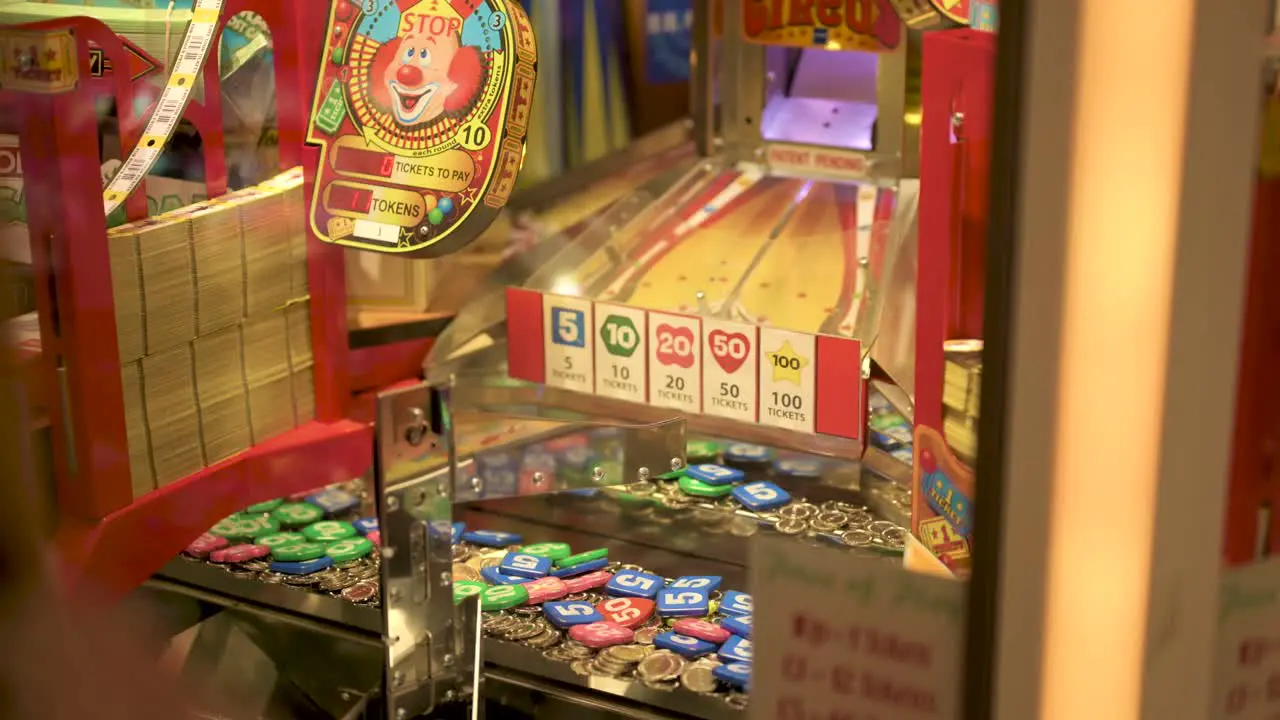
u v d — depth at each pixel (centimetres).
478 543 170
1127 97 79
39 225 140
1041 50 79
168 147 173
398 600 137
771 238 186
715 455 176
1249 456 90
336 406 180
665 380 175
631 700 139
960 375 124
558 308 180
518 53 155
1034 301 83
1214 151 80
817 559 95
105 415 146
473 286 193
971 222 126
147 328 152
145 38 166
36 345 145
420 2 160
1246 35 79
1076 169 81
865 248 179
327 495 183
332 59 165
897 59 189
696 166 209
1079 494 86
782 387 165
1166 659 89
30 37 134
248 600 159
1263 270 88
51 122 136
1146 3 78
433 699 142
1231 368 85
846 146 199
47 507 146
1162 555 86
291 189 170
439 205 159
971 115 124
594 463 157
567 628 150
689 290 177
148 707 99
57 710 88
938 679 92
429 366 190
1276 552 91
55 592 88
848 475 167
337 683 149
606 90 199
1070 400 84
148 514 153
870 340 160
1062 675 89
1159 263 82
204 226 157
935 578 90
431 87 159
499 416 156
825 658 96
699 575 160
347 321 187
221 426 165
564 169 197
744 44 203
